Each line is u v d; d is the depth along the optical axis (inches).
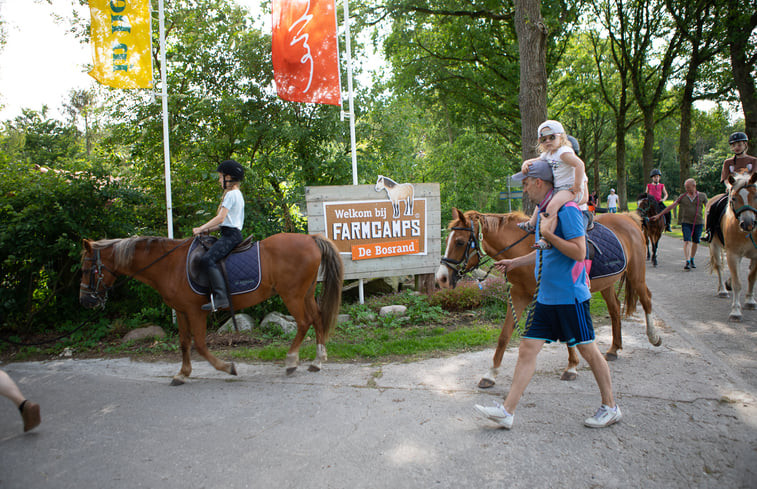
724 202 286.7
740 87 697.0
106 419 156.9
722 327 236.5
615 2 866.8
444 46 810.8
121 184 324.2
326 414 155.3
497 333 242.1
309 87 299.6
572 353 177.5
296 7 294.7
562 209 129.0
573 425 139.4
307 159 371.9
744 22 669.3
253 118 364.2
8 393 140.3
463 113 911.7
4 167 293.7
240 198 199.5
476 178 741.3
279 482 115.3
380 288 339.6
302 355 224.8
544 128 142.4
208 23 376.8
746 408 145.8
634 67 877.8
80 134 1326.3
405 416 150.6
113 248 198.7
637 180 2503.7
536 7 392.2
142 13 276.1
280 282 201.2
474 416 148.6
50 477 120.4
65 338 263.4
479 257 177.9
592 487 109.0
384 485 112.5
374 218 306.8
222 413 159.3
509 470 116.8
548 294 133.5
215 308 189.2
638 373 179.8
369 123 404.8
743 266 402.3
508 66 745.6
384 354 221.5
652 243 445.1
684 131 792.9
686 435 130.9
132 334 263.7
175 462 126.6
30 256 275.9
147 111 357.4
